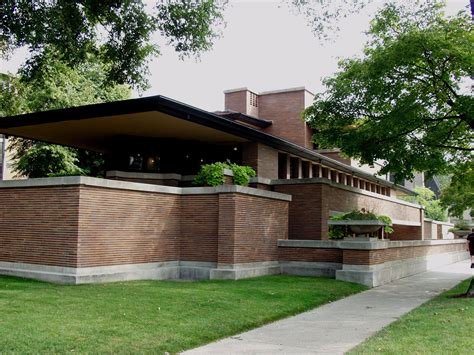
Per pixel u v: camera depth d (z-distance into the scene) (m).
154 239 14.41
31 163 29.11
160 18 18.78
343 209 21.73
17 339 6.64
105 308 8.97
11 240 13.39
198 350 6.96
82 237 12.25
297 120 31.91
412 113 15.76
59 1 16.64
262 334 8.08
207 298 10.44
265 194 15.94
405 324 8.52
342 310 10.48
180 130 18.03
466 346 6.71
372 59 16.52
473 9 12.05
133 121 16.66
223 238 14.52
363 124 18.86
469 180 21.41
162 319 8.32
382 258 15.83
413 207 33.47
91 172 32.03
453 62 15.78
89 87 29.89
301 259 16.22
